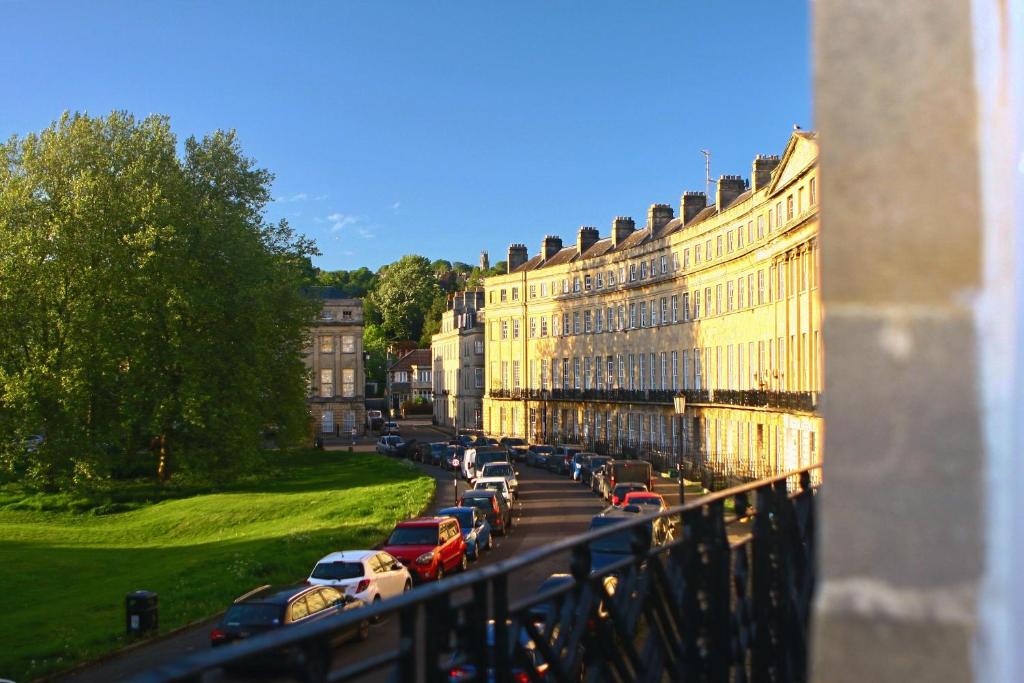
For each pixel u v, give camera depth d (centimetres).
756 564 564
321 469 6675
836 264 264
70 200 4947
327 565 2248
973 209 252
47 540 4125
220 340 5247
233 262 5297
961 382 251
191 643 2131
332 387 10962
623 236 8712
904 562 255
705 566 506
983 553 248
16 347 5022
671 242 7112
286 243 6088
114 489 5391
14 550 3847
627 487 4038
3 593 2967
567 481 5916
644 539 452
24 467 5256
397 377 15538
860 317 261
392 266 18150
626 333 8031
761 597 563
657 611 462
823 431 264
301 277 6216
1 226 4931
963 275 252
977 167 252
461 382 12162
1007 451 247
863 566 259
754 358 5619
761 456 5300
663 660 461
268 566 2856
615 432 8075
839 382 263
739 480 5125
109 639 2148
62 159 5125
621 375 8144
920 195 257
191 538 4103
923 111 257
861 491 260
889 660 256
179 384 5053
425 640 324
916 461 255
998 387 248
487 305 10650
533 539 3588
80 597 2767
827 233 266
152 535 4219
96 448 4881
